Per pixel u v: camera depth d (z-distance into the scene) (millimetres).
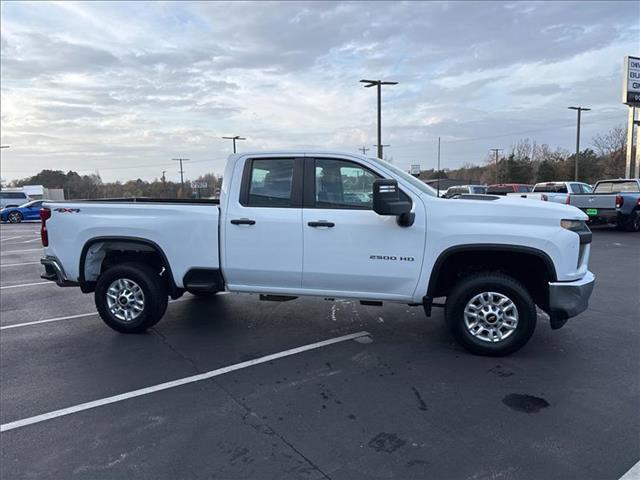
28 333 5586
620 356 4547
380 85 31375
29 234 21562
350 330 5492
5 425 3416
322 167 4793
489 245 4355
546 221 4324
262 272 4934
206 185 72750
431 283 4543
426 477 2738
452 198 4762
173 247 5125
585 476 2717
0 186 77375
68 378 4234
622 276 8508
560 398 3682
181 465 2900
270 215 4828
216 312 6340
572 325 5531
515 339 4445
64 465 2924
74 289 8297
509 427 3264
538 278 4625
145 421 3445
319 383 4043
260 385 4023
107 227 5254
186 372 4332
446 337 5188
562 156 73938
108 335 5453
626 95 25438
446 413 3479
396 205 4219
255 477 2770
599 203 16297
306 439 3166
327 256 4715
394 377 4133
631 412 3447
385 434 3209
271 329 5574
